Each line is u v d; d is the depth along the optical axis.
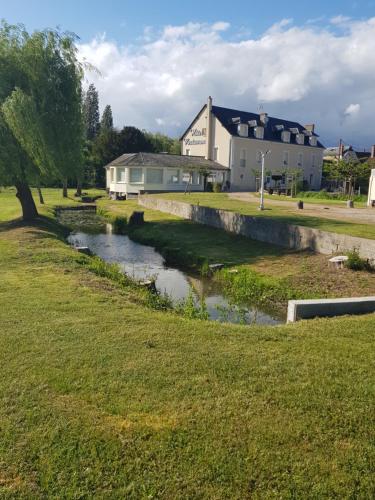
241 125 49.75
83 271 10.22
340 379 4.67
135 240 19.80
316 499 3.10
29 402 4.20
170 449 3.57
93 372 4.78
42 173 16.28
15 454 3.50
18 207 26.14
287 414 4.02
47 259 11.20
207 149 50.72
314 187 59.97
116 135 58.81
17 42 16.72
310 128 60.34
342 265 11.19
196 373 4.78
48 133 16.50
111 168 45.47
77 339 5.71
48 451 3.54
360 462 3.44
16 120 14.95
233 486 3.21
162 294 10.89
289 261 12.83
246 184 50.84
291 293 10.22
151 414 4.02
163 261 15.39
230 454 3.51
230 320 8.91
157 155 43.97
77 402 4.21
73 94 17.52
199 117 51.91
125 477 3.29
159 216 24.97
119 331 6.04
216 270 12.95
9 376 4.70
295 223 16.95
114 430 3.79
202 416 3.98
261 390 4.44
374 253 10.98
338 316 7.12
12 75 16.45
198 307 9.58
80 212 30.69
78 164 18.30
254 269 12.48
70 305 7.22
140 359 5.12
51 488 3.19
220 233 18.27
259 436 3.71
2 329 6.04
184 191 42.81
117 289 8.87
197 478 3.28
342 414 4.04
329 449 3.57
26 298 7.60
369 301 7.41
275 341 5.79
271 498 3.11
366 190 44.66
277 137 54.69
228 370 4.86
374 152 61.72
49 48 17.09
